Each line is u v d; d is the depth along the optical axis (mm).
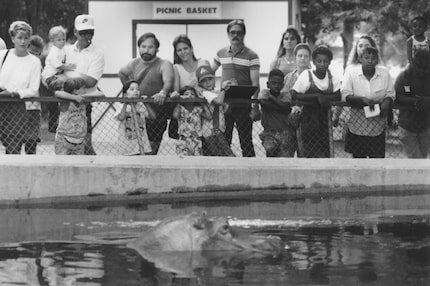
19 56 14125
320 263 8258
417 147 15219
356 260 8375
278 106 14414
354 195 13859
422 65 15156
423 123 15070
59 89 14211
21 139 14156
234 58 15539
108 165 13531
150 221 11078
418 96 15078
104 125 16156
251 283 7488
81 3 33875
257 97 15242
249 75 15617
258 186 14031
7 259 8531
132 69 14844
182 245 8984
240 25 15430
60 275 7824
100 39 23297
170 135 14773
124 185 13602
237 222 10742
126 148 14188
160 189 13750
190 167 13828
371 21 30891
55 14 33906
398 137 15453
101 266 8188
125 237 9781
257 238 9156
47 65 14508
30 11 30828
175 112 14328
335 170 14250
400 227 10289
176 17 23406
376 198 13430
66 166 13367
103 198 13531
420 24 15680
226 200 13398
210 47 23500
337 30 37250
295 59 15156
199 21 23422
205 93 14273
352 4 31688
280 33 23203
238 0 23234
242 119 14625
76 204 13156
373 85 14656
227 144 14539
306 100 14422
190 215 9336
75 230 10344
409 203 12773
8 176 13164
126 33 23344
